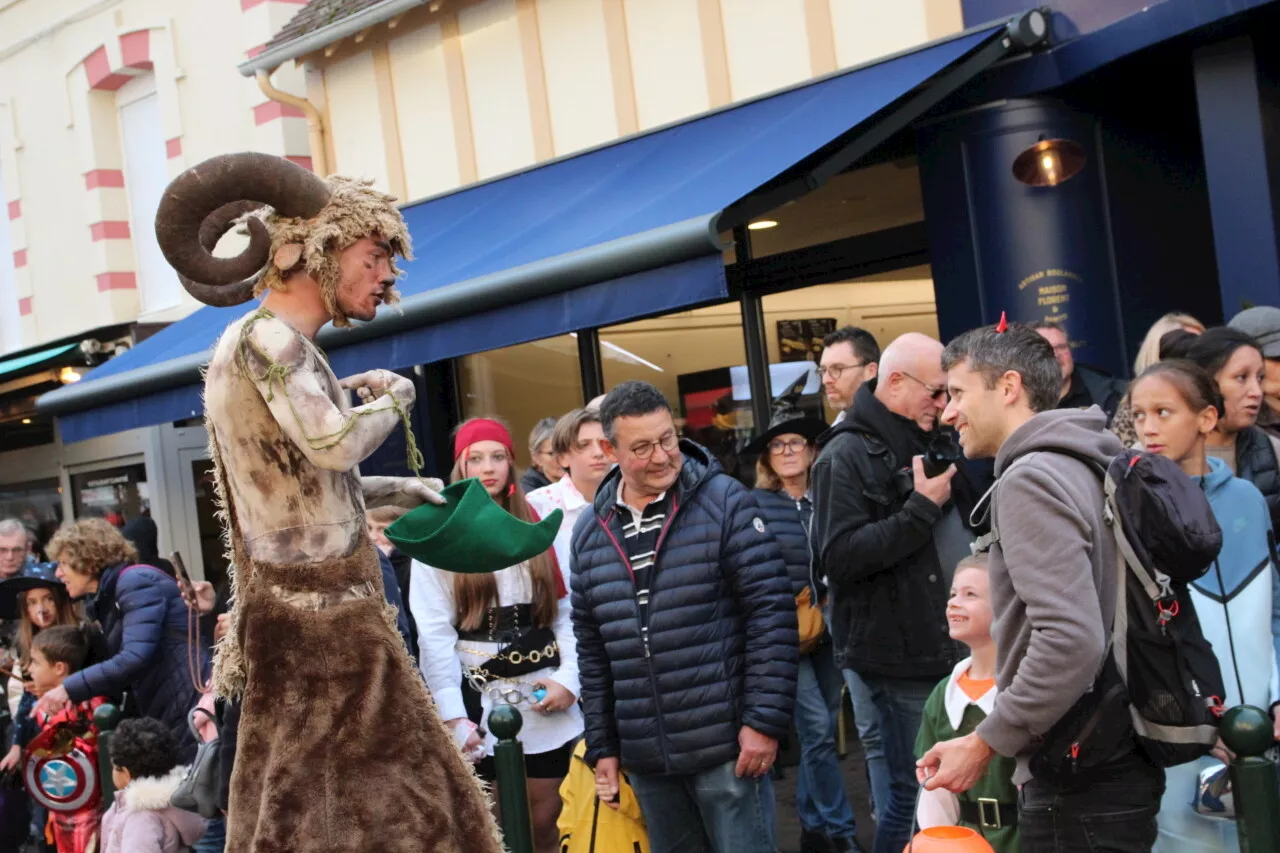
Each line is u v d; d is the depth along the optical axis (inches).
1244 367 166.4
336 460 116.4
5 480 533.0
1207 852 139.4
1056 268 276.4
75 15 503.2
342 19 404.2
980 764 122.8
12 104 536.4
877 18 304.0
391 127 413.4
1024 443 123.7
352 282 122.6
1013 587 122.3
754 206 252.4
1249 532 147.0
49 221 527.5
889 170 310.8
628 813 178.5
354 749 118.7
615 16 355.9
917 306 309.9
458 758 124.4
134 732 218.4
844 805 231.1
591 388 372.2
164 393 363.6
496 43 384.8
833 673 234.2
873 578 180.2
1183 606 120.3
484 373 397.4
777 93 318.3
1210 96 254.4
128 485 476.4
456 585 200.7
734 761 169.2
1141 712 118.4
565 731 202.5
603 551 176.1
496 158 388.5
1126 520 118.6
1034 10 267.7
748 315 340.8
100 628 270.7
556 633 204.7
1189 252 291.3
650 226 256.7
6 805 284.5
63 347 473.1
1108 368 277.4
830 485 180.5
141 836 213.6
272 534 120.8
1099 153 281.0
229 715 189.3
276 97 424.5
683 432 355.3
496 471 205.3
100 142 503.2
